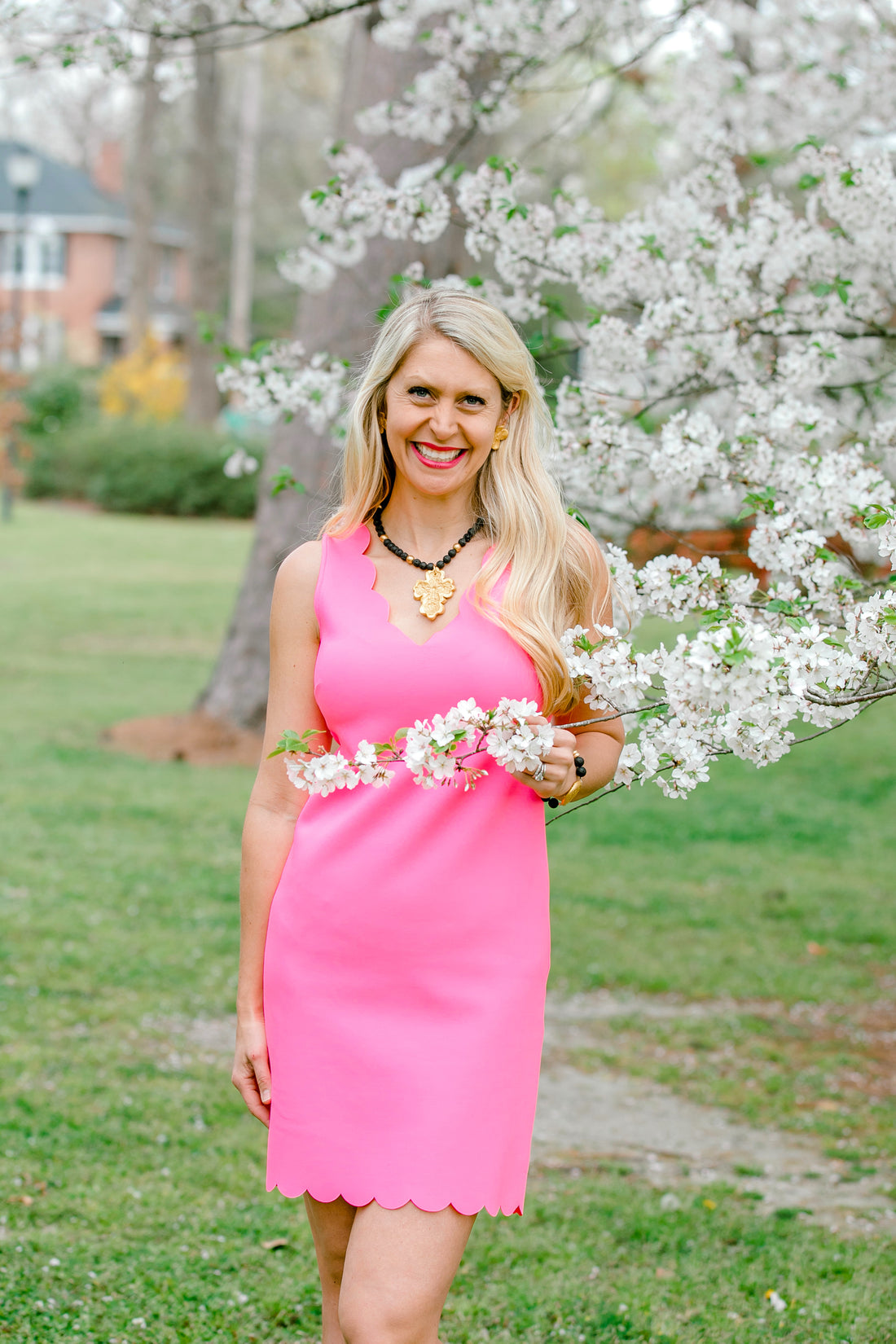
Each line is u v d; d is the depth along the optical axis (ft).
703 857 26.58
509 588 7.43
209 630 52.95
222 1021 16.98
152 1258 10.87
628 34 16.33
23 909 20.81
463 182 12.73
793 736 7.18
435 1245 6.84
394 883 7.17
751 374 12.39
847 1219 12.30
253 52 110.01
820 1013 18.47
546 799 7.52
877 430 10.90
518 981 7.23
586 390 11.76
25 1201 11.79
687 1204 12.48
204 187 104.27
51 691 40.50
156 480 98.63
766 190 12.69
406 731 6.75
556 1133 14.28
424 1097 6.98
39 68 14.01
